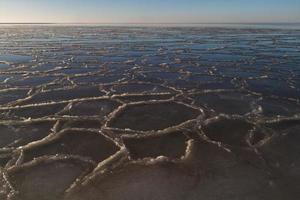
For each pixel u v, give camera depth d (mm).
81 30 53969
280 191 4164
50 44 24641
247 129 6223
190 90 9391
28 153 5227
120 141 5656
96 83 10406
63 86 9977
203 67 13484
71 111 7359
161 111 7375
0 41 27500
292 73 11977
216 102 8109
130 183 4332
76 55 17688
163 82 10523
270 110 7402
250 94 8875
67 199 4016
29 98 8500
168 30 53281
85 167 4781
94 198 4027
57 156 5098
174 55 17516
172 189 4199
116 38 31953
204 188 4219
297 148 5387
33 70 12914
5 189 4227
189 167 4746
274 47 21750
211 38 31578
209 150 5301
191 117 6988
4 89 9516
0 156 5117
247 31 47969
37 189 4223
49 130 6203
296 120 6688
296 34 38562
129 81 10711
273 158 5035
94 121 6684
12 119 6809
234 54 17906
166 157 5039
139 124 6555
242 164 4840
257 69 12938
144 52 19016
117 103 8008
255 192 4133
